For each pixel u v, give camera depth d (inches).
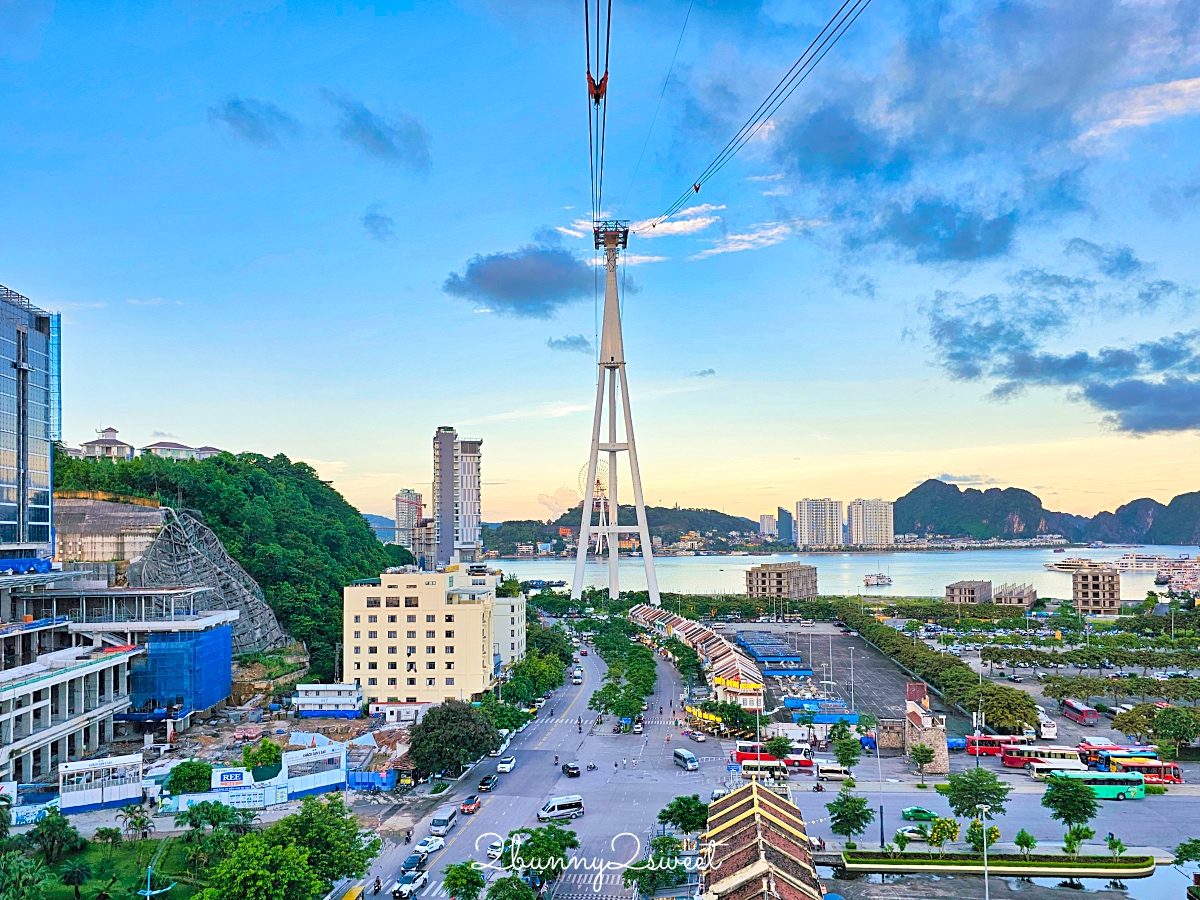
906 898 4709.6
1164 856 5251.0
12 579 7332.7
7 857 4074.8
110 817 5565.9
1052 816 5590.6
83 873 4377.5
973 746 7672.2
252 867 3959.2
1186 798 6422.2
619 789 6397.6
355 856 4404.5
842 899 4682.6
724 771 6894.7
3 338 7667.3
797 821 4362.7
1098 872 4985.2
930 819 5723.4
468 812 5812.0
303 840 4375.0
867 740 7864.2
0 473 7578.7
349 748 7066.9
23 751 6254.9
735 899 3410.4
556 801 5757.9
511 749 7623.0
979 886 4884.4
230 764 6422.2
